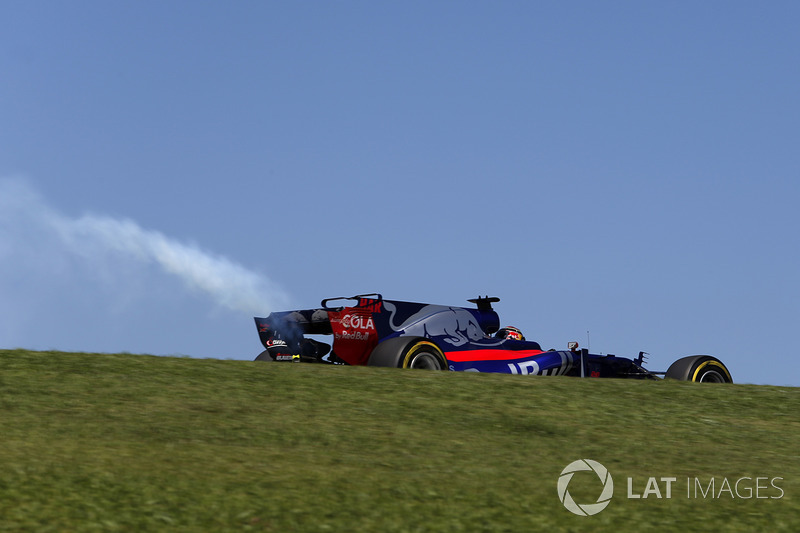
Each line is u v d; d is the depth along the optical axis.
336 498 24.08
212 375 39.19
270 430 31.06
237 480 25.09
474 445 30.78
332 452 28.91
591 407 37.66
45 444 27.58
